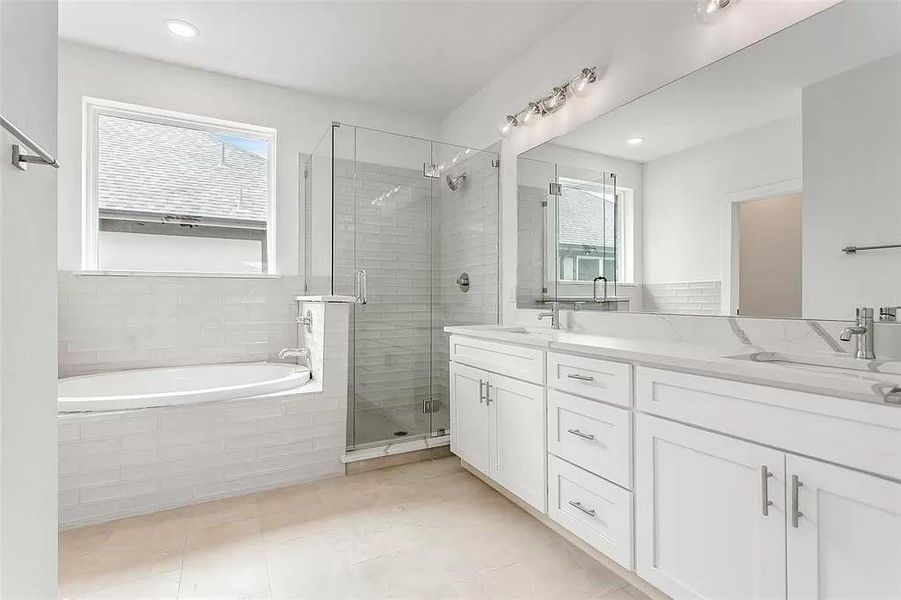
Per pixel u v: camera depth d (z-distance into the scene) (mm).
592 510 1729
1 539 776
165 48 2838
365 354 2891
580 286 2521
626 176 2234
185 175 3221
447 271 3164
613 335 2316
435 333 3121
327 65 3057
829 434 1045
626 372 1587
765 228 1674
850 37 1438
